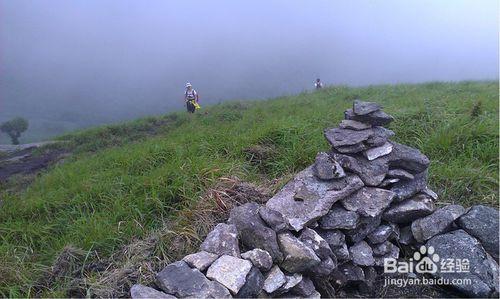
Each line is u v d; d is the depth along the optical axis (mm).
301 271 4027
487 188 5504
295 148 6539
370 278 4500
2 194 8523
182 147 7719
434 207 4930
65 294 3998
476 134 6680
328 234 4461
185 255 4410
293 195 4645
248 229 4246
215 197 5168
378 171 4836
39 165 13664
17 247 5219
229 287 3578
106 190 6371
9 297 4031
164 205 5395
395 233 4781
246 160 6727
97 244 4730
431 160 6250
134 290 3590
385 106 9508
